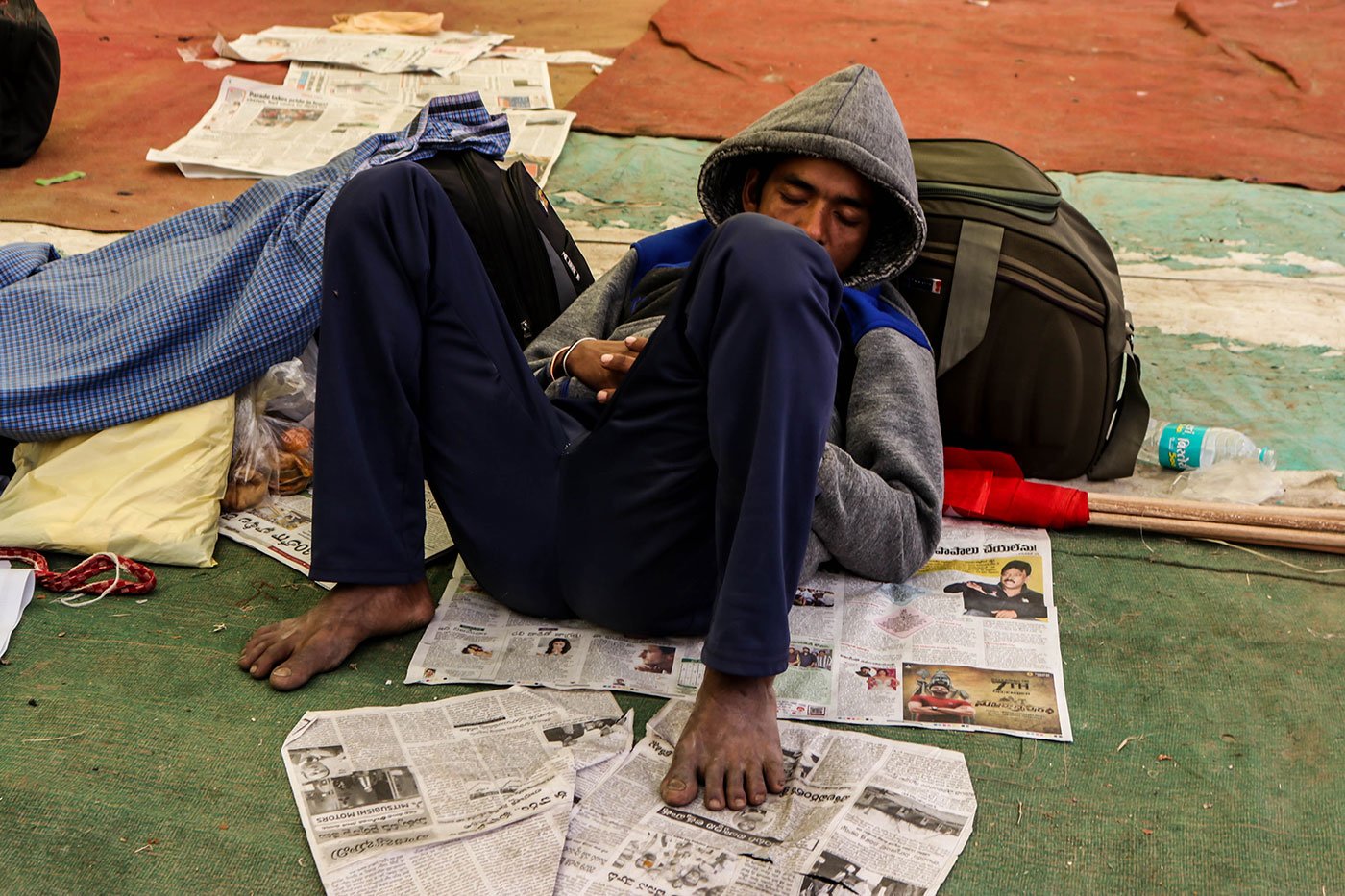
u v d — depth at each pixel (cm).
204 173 367
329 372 172
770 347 146
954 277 230
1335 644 196
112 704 176
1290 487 237
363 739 167
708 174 216
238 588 205
